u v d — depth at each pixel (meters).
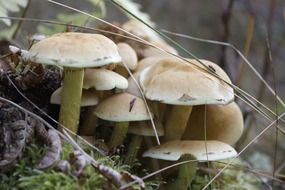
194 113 0.48
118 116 0.45
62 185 0.41
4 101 0.44
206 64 0.47
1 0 0.51
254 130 0.86
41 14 1.04
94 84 0.44
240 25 1.36
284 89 1.29
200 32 1.53
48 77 0.47
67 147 0.43
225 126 0.48
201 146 0.45
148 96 0.45
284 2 1.24
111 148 0.46
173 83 0.44
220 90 0.45
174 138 0.47
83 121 0.48
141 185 0.41
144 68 0.49
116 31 0.52
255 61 1.27
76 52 0.42
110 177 0.41
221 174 0.53
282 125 0.68
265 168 0.73
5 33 0.59
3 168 0.41
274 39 1.18
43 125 0.43
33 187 0.41
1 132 0.42
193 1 1.59
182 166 0.47
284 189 0.58
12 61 0.48
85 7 1.11
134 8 0.60
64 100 0.44
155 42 0.53
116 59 0.43
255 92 1.16
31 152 0.42
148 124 0.46
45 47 0.42
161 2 1.55
